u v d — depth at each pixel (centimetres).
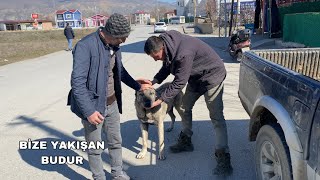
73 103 314
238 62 1205
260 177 321
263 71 316
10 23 7856
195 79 387
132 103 692
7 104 735
